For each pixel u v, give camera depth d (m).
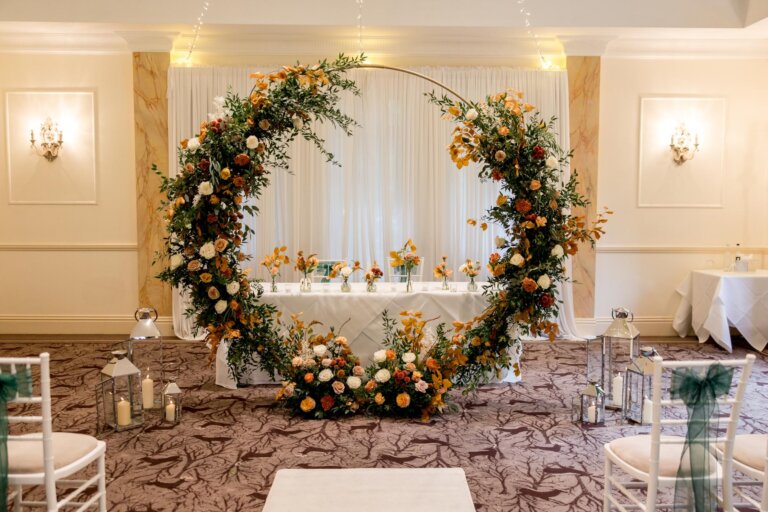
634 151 7.20
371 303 5.00
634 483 2.91
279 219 7.11
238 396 4.89
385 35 6.86
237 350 4.52
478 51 7.10
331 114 4.53
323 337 4.81
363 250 7.12
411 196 7.12
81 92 7.02
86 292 7.16
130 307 7.18
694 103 7.16
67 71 7.02
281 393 4.43
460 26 6.49
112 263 7.14
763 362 6.03
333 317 5.00
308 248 7.11
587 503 3.13
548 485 3.33
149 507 3.07
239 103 4.34
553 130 7.05
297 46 7.02
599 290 7.28
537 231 4.34
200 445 3.88
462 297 5.02
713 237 7.29
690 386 2.32
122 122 7.07
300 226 7.11
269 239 7.05
